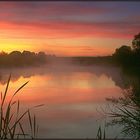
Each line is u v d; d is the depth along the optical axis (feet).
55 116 44.16
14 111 5.92
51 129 33.55
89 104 53.36
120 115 9.58
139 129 8.95
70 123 38.45
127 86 12.10
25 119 8.03
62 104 60.90
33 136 5.68
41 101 62.80
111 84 100.73
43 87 101.55
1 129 5.43
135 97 9.86
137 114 9.20
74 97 75.15
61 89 106.63
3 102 5.60
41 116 42.29
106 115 11.45
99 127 5.93
